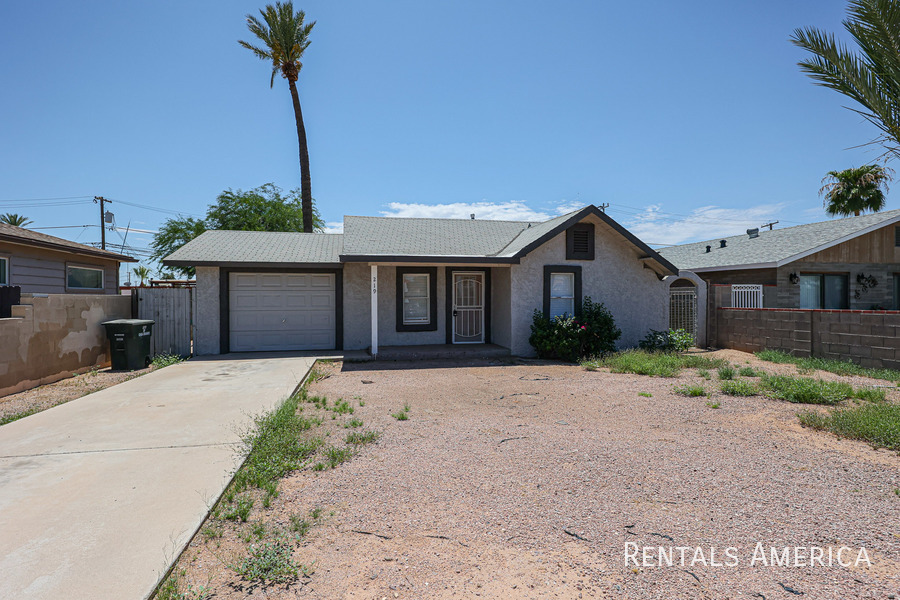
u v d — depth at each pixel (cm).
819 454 485
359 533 334
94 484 396
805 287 1670
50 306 895
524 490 402
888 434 509
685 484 412
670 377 927
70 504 359
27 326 830
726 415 639
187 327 1230
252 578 280
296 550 312
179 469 429
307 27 2445
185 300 1230
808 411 637
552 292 1281
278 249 1345
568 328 1175
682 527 339
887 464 455
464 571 289
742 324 1294
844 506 369
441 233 1435
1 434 537
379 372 1027
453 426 600
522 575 284
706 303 1395
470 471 444
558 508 369
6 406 708
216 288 1230
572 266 1279
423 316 1362
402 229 1436
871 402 671
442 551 311
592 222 1296
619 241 1315
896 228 1728
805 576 281
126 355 1054
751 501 379
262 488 405
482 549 313
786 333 1150
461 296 1380
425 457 482
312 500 385
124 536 313
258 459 453
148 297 1213
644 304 1334
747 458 475
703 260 2014
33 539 309
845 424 551
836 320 1023
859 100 654
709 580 278
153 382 846
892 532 330
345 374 1004
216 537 326
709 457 478
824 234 1742
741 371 922
